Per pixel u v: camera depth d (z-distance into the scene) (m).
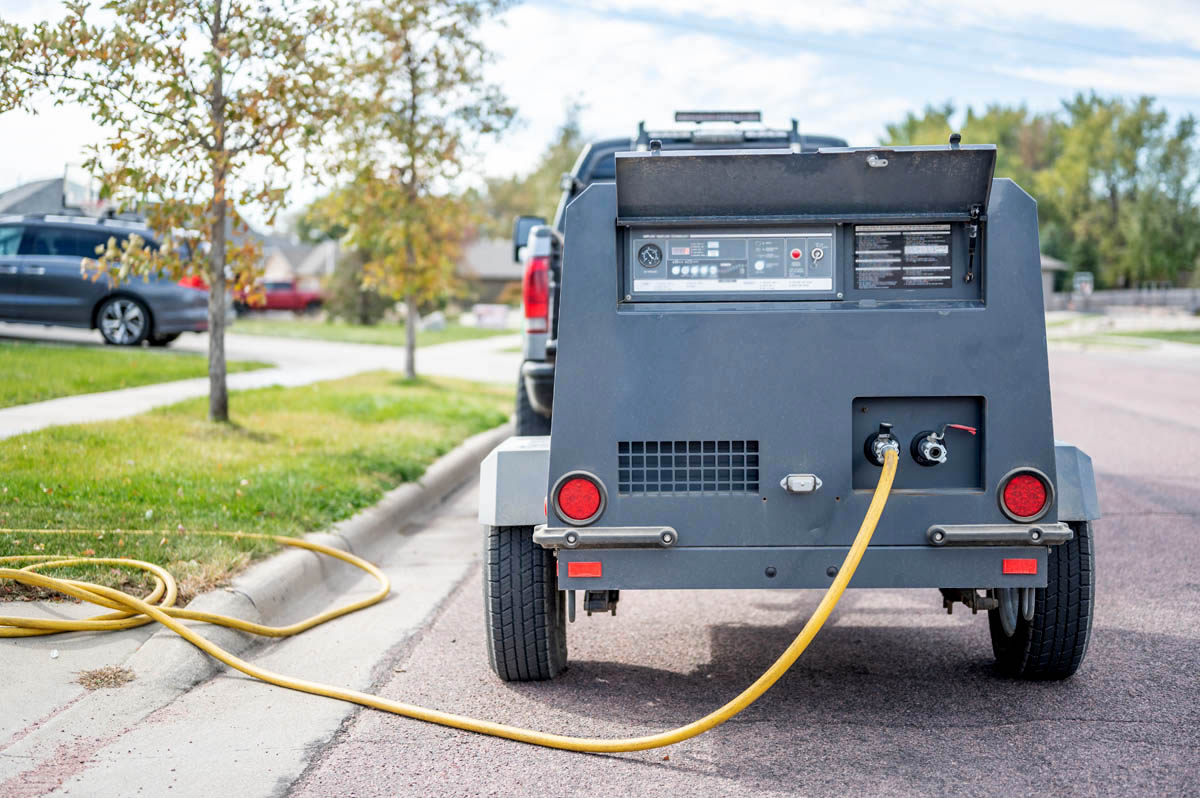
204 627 4.97
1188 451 11.54
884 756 3.78
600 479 3.96
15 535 5.97
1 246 17.77
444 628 5.46
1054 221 100.69
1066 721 4.09
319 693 4.43
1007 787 3.51
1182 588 6.09
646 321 3.94
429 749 3.87
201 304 18.39
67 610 5.03
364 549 7.21
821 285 3.96
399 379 16.73
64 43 8.31
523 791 3.51
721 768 3.70
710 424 3.95
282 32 9.16
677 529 3.97
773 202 3.90
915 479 3.98
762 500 3.96
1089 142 95.50
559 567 4.00
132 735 3.94
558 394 3.96
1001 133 123.31
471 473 10.54
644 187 3.88
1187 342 39.31
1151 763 3.68
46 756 3.70
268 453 9.01
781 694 4.46
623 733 4.04
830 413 3.95
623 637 5.34
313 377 16.08
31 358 14.44
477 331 40.47
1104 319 62.16
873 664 4.86
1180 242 87.69
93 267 9.70
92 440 8.80
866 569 3.96
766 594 6.26
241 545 6.22
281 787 3.53
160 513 6.70
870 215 3.92
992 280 3.92
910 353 3.93
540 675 4.56
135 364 14.80
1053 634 4.32
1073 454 4.15
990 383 3.92
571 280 3.94
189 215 9.59
